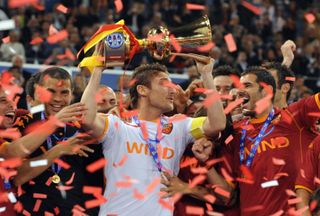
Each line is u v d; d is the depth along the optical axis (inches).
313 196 229.9
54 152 260.7
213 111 261.4
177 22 667.4
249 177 267.1
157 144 261.9
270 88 277.9
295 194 270.1
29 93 287.3
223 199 281.1
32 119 277.9
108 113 280.8
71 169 275.0
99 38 252.5
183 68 580.4
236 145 281.3
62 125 249.8
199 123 267.6
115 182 260.1
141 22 665.6
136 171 259.4
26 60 585.3
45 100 263.3
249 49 658.8
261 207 271.3
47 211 270.4
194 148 268.1
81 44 599.2
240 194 278.2
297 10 756.0
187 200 284.5
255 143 277.1
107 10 663.1
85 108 251.9
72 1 660.7
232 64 626.8
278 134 277.3
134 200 257.4
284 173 272.2
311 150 272.8
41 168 263.0
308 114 277.3
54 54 573.9
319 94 278.4
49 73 271.3
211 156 281.7
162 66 270.7
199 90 263.7
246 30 700.0
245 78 281.6
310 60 682.2
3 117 263.4
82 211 271.3
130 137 261.9
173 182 262.4
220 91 319.0
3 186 266.8
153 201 258.2
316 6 761.0
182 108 299.7
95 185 279.9
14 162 253.6
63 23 629.9
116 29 252.8
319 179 270.4
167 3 681.6
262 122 280.8
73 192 273.7
